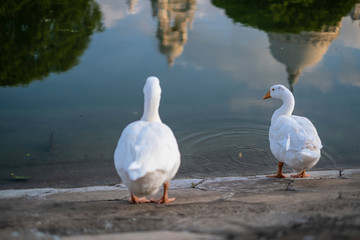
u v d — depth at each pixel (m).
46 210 4.78
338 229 2.71
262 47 20.30
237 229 3.03
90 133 10.22
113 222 3.74
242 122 10.98
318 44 20.75
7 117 11.12
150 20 25.25
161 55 17.28
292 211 3.68
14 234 3.29
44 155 9.02
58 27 22.39
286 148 6.57
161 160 4.65
